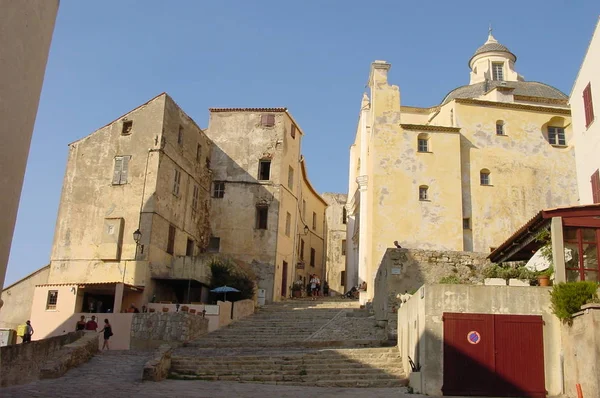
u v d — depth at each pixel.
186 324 27.06
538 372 17.02
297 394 16.48
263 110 44.84
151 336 27.31
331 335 27.02
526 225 19.41
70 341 22.97
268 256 41.78
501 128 38.59
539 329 17.33
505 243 21.91
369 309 31.47
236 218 42.75
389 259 26.17
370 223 37.84
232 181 43.47
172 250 36.47
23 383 18.34
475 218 36.62
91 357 22.55
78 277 34.22
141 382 17.97
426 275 26.05
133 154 36.00
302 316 32.28
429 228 35.84
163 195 35.88
